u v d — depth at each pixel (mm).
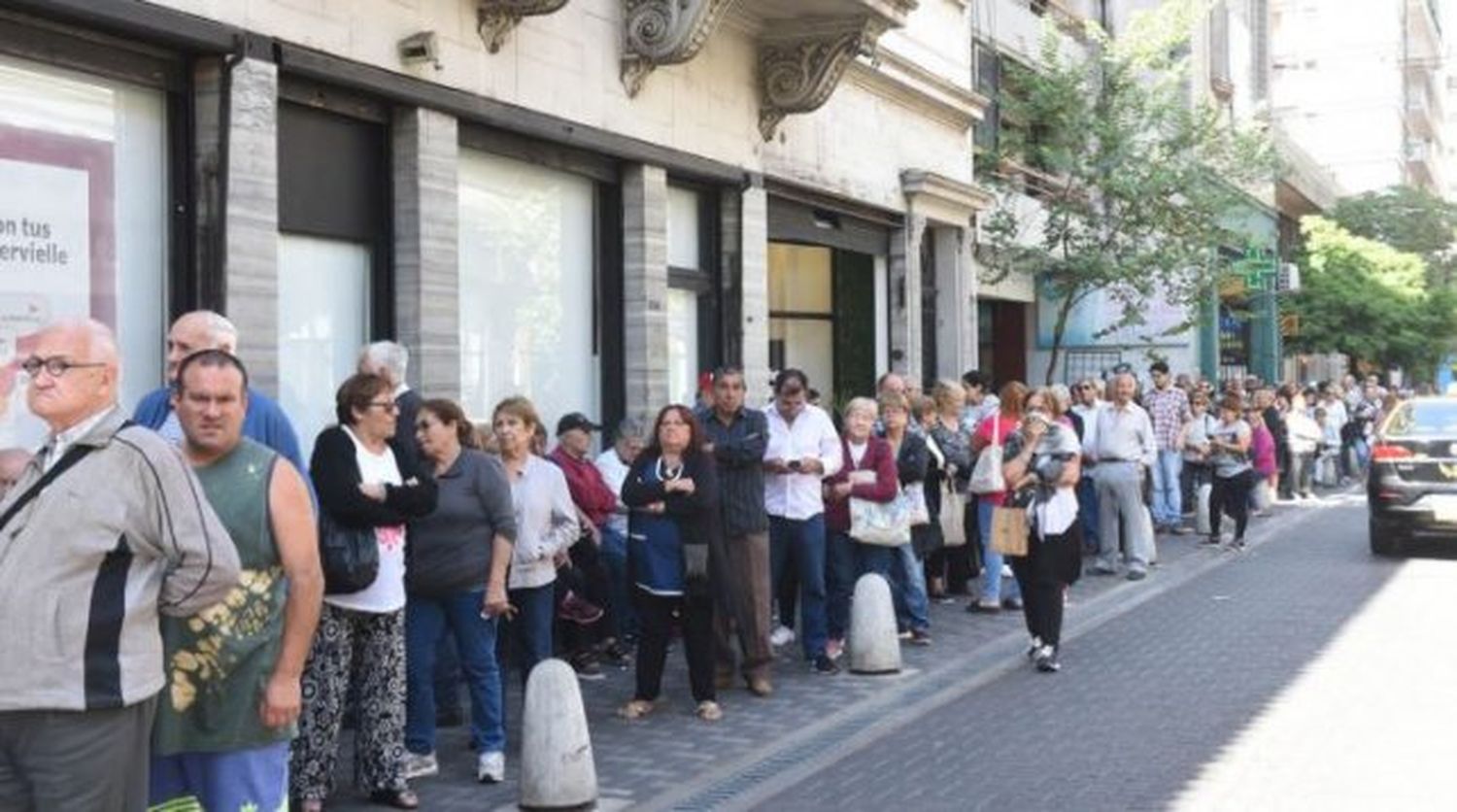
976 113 21547
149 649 4496
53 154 8203
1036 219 23250
